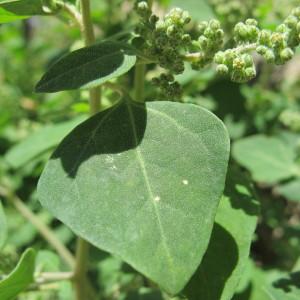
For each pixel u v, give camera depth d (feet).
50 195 0.21
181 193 0.20
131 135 0.22
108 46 0.23
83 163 0.22
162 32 0.24
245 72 0.23
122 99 0.24
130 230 0.20
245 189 0.26
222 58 0.23
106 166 0.21
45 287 0.36
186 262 0.19
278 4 0.42
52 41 0.68
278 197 0.54
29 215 0.43
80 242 0.32
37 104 0.56
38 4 0.25
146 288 0.38
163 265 0.19
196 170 0.21
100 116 0.23
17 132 0.55
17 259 0.35
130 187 0.21
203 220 0.20
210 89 0.51
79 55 0.23
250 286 0.32
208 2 0.43
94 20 0.50
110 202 0.20
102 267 0.42
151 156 0.21
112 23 0.49
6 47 0.65
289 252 0.50
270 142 0.47
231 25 0.40
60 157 0.22
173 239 0.19
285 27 0.23
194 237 0.19
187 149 0.21
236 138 0.52
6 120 0.52
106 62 0.22
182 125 0.22
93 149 0.22
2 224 0.25
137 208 0.20
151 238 0.19
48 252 0.38
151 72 0.41
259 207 0.25
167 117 0.22
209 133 0.21
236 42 0.24
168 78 0.25
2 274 0.32
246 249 0.23
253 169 0.46
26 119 0.55
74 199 0.21
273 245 0.51
